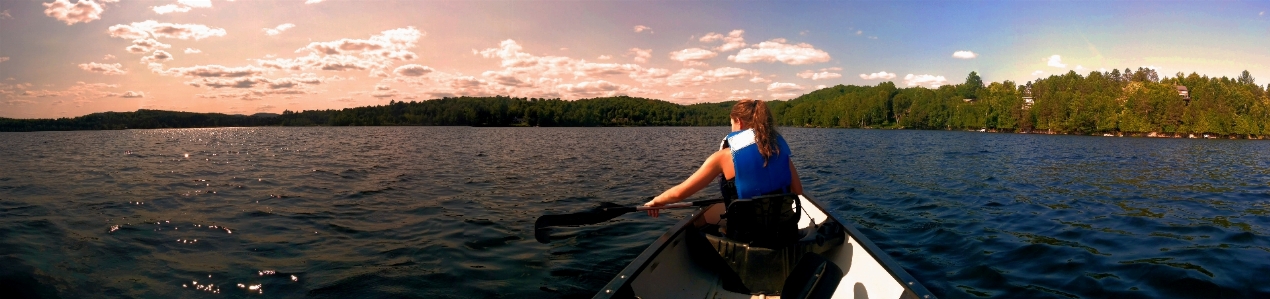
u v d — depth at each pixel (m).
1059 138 58.12
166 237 6.47
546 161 18.61
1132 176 14.52
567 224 4.11
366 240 6.32
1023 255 5.62
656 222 7.20
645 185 11.88
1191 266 5.05
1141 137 65.62
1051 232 6.75
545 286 4.75
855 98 120.06
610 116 141.62
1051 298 4.37
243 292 4.60
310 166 16.12
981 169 16.41
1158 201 9.61
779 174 3.48
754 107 3.51
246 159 19.22
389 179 12.51
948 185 12.05
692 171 15.48
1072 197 10.08
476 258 5.56
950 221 7.52
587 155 22.25
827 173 15.00
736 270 3.71
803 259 3.36
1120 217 7.86
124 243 6.16
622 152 24.78
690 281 3.89
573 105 140.50
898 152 26.19
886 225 7.31
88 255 5.64
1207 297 4.31
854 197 10.10
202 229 6.89
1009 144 39.34
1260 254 5.51
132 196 9.79
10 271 5.02
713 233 4.05
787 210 3.51
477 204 8.93
